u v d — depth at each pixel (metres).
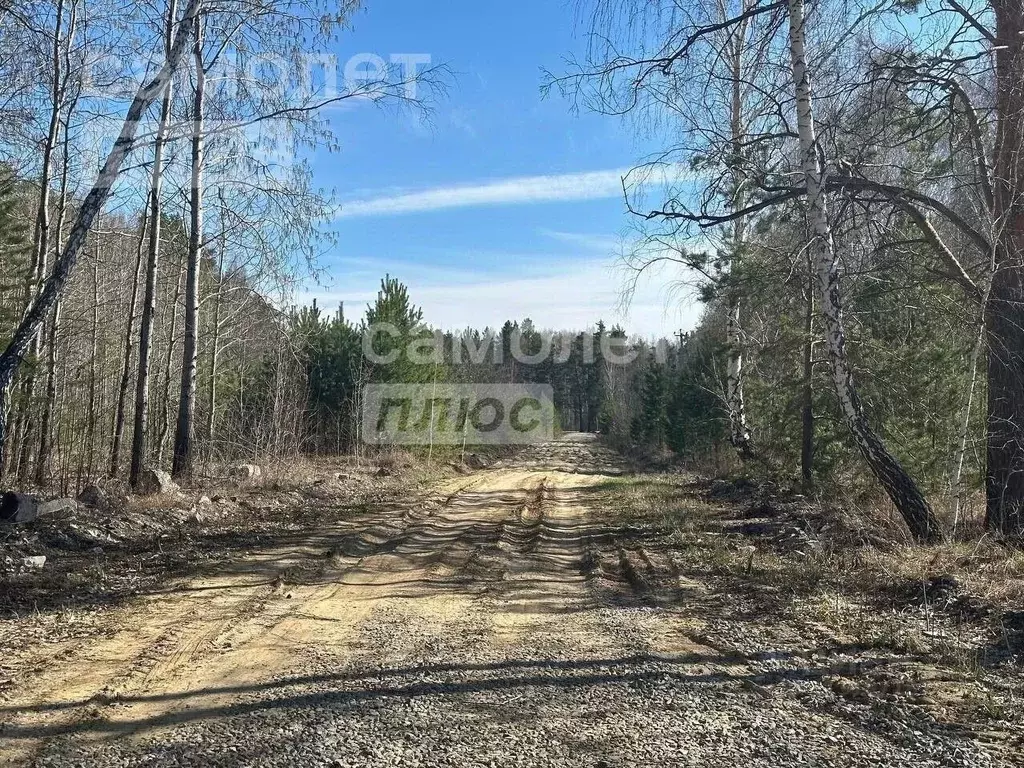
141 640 6.30
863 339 14.32
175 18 14.18
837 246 11.91
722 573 9.54
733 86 13.49
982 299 10.66
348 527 13.52
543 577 9.67
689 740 4.30
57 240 15.54
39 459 16.31
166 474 14.20
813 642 6.41
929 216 13.05
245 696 5.01
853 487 15.56
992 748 4.19
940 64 10.66
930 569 8.30
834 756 4.09
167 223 19.73
